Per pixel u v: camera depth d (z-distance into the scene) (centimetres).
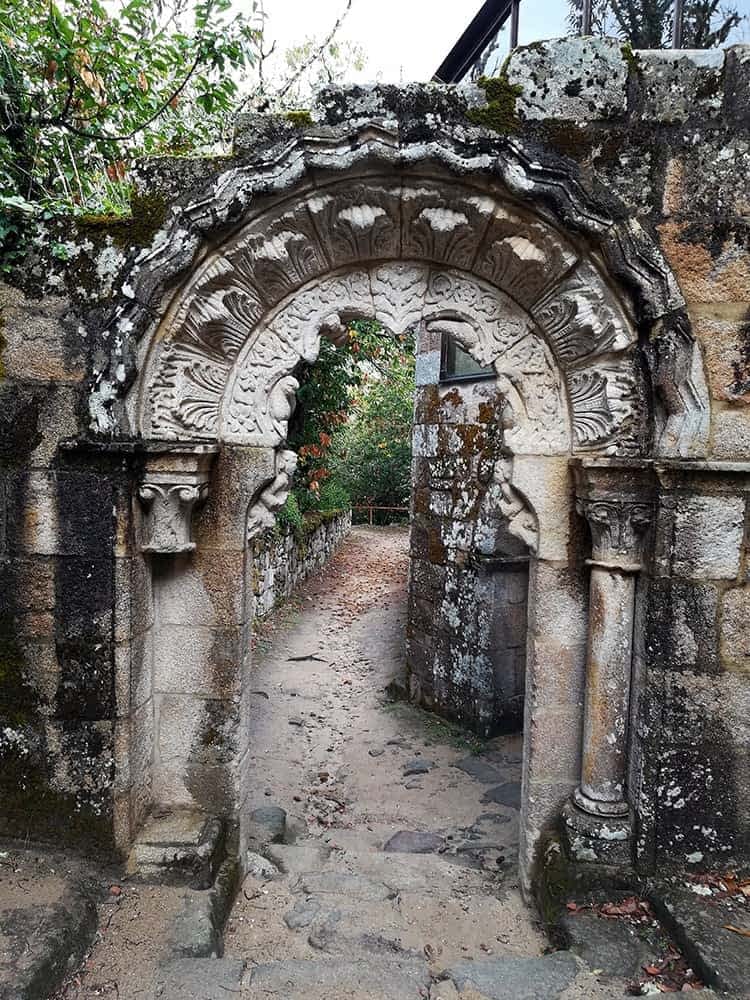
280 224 249
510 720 540
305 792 443
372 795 446
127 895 248
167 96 376
